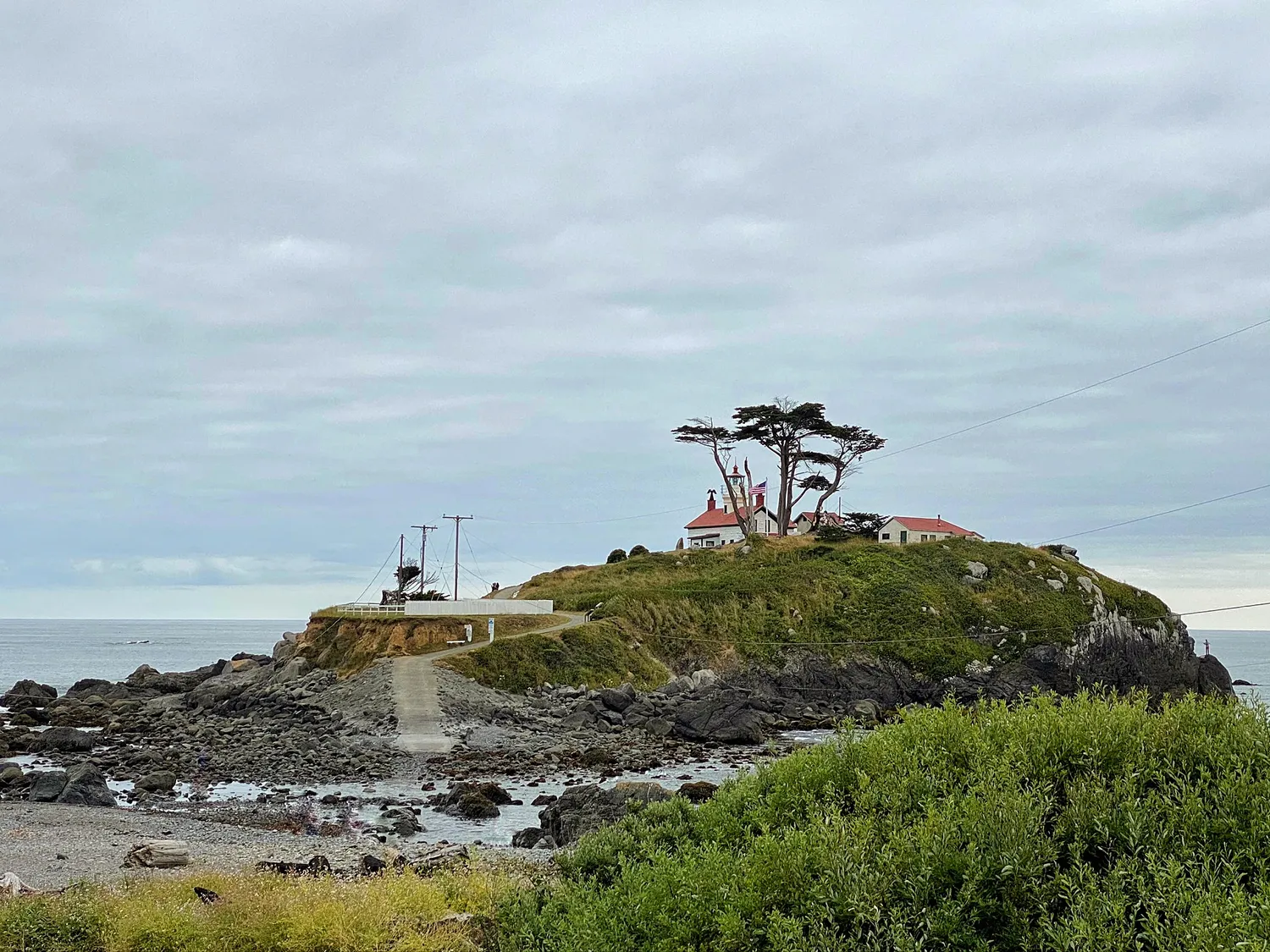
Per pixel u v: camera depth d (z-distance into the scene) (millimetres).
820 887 12812
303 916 17156
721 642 89438
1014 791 13594
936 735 16969
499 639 79875
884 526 120812
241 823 38281
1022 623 95062
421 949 16031
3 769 45844
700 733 63688
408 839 35469
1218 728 14641
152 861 26859
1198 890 10789
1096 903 11117
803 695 84875
